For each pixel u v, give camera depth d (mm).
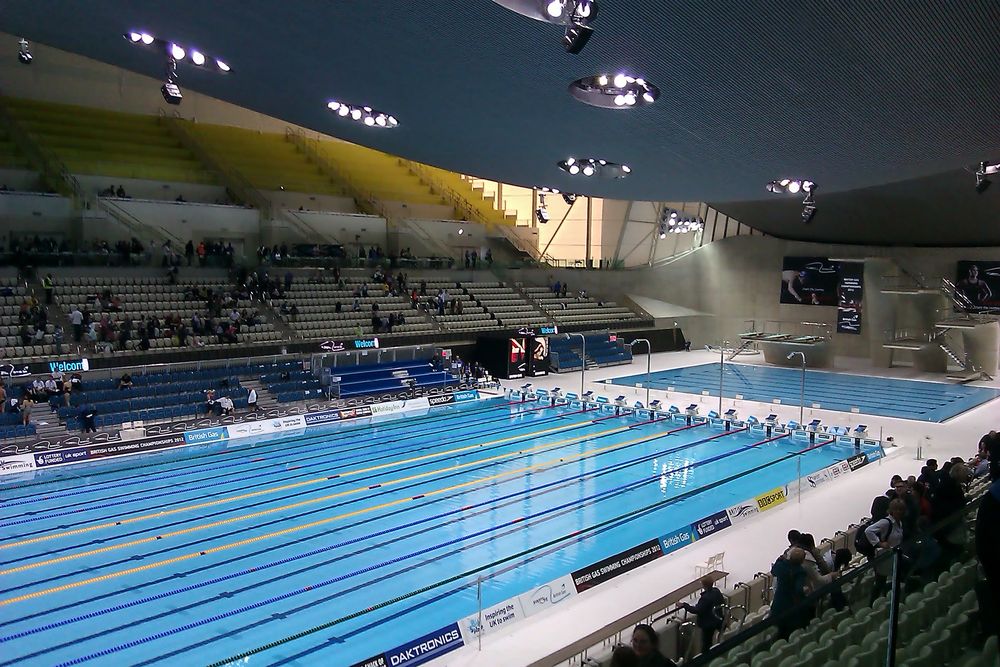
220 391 23516
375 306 30812
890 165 15102
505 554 12883
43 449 18422
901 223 34625
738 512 14219
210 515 14789
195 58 12336
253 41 10898
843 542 11219
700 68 9977
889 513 9414
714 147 14281
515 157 17031
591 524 14477
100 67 34594
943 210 32125
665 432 22844
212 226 31297
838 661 5391
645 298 44844
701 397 27688
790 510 15016
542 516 14930
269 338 27562
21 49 26094
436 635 9117
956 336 35688
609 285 43844
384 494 16266
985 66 9266
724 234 43031
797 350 36562
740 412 25297
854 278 36656
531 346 32938
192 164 34156
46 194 26984
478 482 17250
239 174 34938
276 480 17312
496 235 42469
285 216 33438
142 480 17250
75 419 20297
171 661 9188
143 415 21453
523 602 10188
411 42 10062
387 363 28906
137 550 12906
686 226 40000
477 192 46875
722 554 11641
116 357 23312
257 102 14773
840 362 38094
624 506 15602
